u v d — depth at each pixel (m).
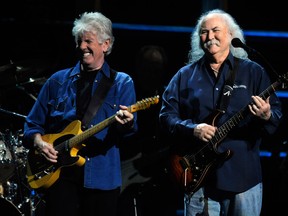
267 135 10.76
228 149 10.70
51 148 10.98
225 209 10.95
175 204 14.86
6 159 14.09
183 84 11.27
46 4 18.80
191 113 11.09
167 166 11.41
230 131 10.80
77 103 11.31
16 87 15.70
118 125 10.81
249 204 10.74
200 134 10.49
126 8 19.86
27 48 18.31
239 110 10.75
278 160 16.81
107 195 10.95
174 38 19.22
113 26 19.33
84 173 10.89
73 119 11.23
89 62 11.14
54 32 18.28
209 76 11.09
